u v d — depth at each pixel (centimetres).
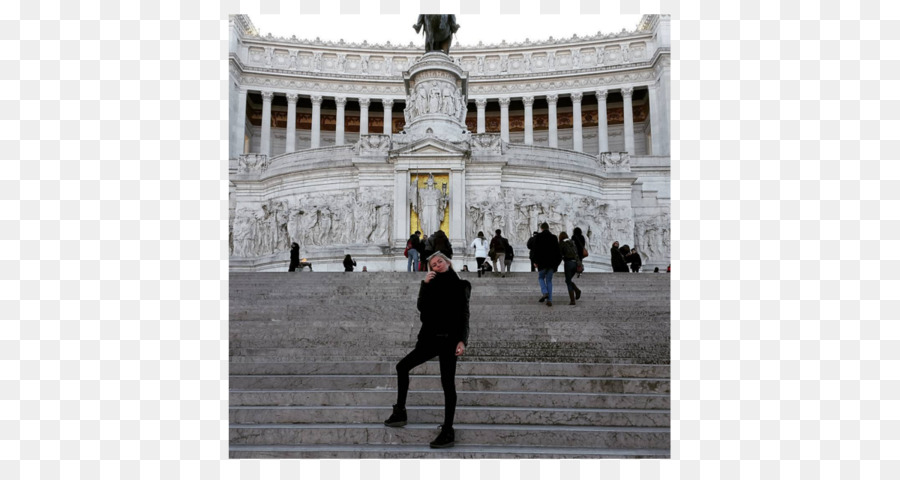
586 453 763
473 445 798
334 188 3256
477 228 3106
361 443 809
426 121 3288
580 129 6906
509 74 7056
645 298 1523
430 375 999
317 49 7138
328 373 1019
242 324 1245
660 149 6594
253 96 7269
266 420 865
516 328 1230
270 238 3359
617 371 1006
